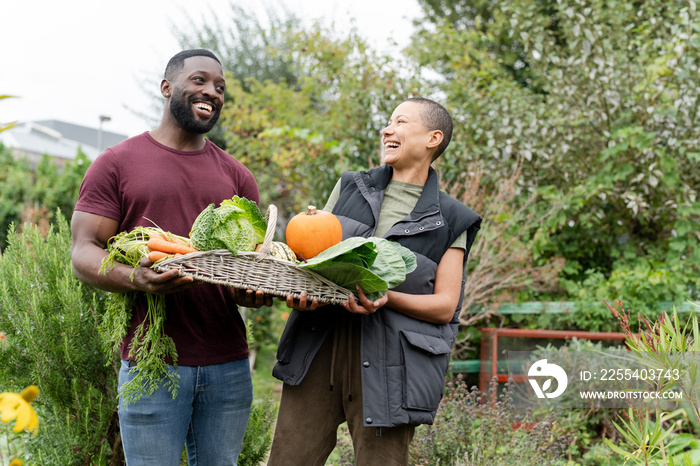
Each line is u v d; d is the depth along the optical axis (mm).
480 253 5312
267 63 12062
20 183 11578
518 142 5668
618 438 4098
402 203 2373
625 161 5531
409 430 2250
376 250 2080
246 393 2453
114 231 2285
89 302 3109
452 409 3812
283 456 2283
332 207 2566
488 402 3852
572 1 5754
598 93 5559
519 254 5266
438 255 2293
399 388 2127
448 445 3445
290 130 6883
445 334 2297
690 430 4062
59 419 2982
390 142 2383
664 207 5547
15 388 2994
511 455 3391
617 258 5836
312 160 6742
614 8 6039
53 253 3248
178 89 2311
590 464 3896
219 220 1955
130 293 2238
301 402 2295
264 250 1973
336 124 6984
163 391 2230
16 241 3350
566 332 4867
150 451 2229
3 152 13797
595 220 5582
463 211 2330
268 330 7816
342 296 2004
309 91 8391
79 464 2938
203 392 2342
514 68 9969
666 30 5984
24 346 3010
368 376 2135
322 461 2322
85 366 3000
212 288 2330
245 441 3156
